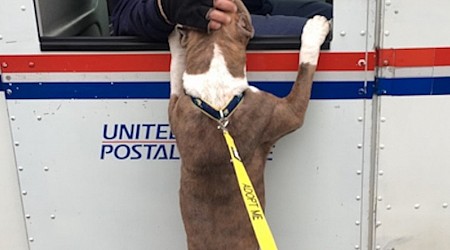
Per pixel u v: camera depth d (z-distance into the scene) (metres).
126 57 1.84
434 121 1.82
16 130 1.93
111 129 1.91
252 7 2.23
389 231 1.95
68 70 1.86
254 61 1.81
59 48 1.83
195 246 1.77
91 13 2.49
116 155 1.94
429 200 1.91
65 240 2.05
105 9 2.63
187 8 1.66
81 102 1.89
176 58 1.79
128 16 1.85
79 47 1.83
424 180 1.89
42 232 2.04
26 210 2.01
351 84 1.81
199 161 1.67
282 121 1.72
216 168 1.68
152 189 1.98
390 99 1.81
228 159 1.66
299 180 1.93
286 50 1.79
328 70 1.80
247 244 1.75
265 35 1.83
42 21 1.88
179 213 2.00
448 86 1.78
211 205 1.72
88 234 2.04
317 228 1.97
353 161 1.89
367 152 1.88
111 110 1.89
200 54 1.69
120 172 1.96
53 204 2.00
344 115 1.84
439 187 1.89
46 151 1.95
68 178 1.97
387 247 1.97
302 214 1.96
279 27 1.87
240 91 1.67
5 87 1.88
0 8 1.80
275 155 1.90
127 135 1.92
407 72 1.78
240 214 1.73
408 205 1.92
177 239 2.04
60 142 1.93
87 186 1.98
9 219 2.04
